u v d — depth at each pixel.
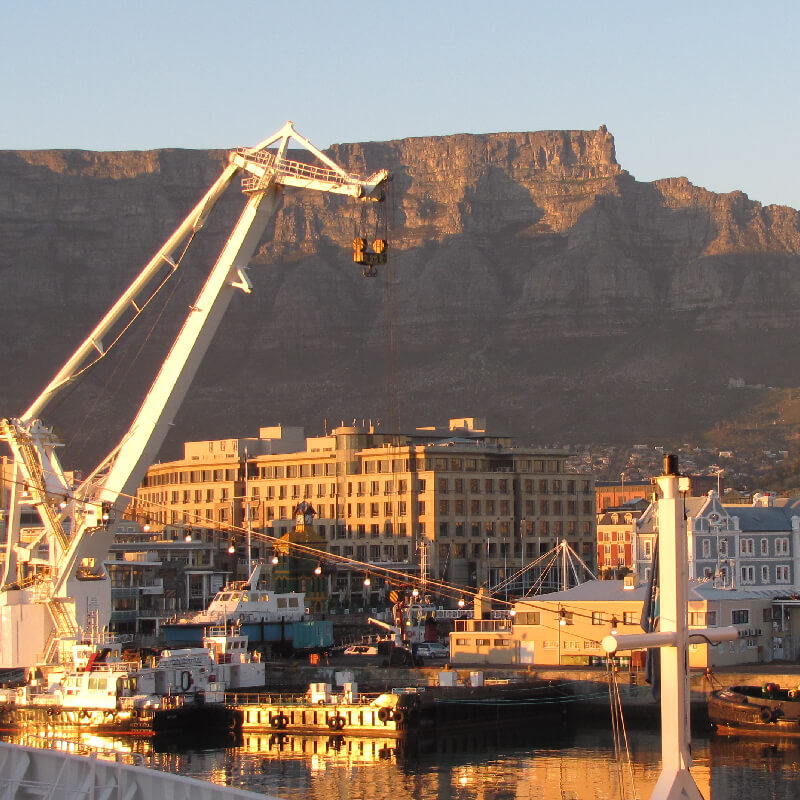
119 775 68.88
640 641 47.09
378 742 151.50
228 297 168.88
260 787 129.62
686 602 48.38
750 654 185.75
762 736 148.38
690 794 47.53
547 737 155.50
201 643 198.88
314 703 157.38
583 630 182.62
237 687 174.00
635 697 166.38
